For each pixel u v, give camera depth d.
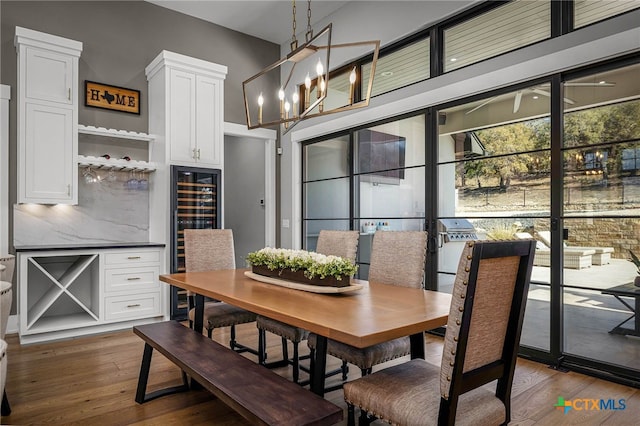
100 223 4.50
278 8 5.02
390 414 1.49
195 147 4.61
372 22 4.55
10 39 3.98
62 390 2.64
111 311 4.03
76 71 4.01
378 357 2.19
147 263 4.26
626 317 2.75
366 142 4.70
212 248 3.49
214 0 4.83
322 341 1.86
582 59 2.86
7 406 2.30
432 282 3.92
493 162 3.49
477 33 3.62
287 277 2.61
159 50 4.94
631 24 2.66
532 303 3.24
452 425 1.36
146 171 4.78
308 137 5.46
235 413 2.35
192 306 3.23
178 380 2.81
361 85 4.77
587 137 2.93
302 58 2.61
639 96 2.69
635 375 2.70
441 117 3.89
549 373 2.93
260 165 6.29
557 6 3.04
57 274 4.26
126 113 4.68
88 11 4.46
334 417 1.46
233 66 5.57
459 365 1.36
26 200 3.74
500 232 3.43
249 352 3.36
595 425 2.20
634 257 2.71
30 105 3.77
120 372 2.95
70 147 3.97
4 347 1.30
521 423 2.22
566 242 3.03
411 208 4.14
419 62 4.13
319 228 5.39
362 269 4.69
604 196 2.84
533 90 3.23
